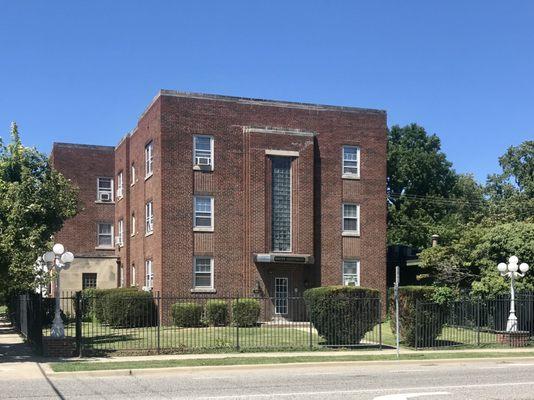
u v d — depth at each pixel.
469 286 32.72
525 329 26.67
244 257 33.56
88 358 19.66
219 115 33.97
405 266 43.16
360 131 36.59
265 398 12.41
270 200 33.97
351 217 36.06
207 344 22.97
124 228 41.34
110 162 45.59
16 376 16.16
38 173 32.03
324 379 15.66
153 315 32.16
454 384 14.60
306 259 33.81
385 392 13.24
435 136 65.69
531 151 57.75
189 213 33.09
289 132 34.59
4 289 20.44
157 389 13.89
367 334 27.97
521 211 52.56
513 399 12.31
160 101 33.03
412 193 64.50
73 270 41.84
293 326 30.89
